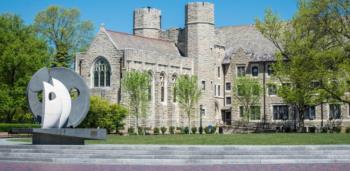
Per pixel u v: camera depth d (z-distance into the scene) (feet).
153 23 278.05
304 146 88.38
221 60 275.18
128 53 225.97
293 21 175.73
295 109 247.70
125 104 222.89
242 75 266.57
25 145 90.48
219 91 272.72
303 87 167.02
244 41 279.90
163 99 245.24
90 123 212.64
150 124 234.99
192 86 240.32
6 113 212.02
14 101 198.59
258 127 254.47
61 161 84.17
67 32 269.23
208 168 75.31
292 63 168.76
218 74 272.51
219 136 148.56
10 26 206.49
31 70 200.34
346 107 238.27
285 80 185.26
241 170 72.79
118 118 215.31
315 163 82.58
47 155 86.53
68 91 103.04
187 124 252.21
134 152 84.58
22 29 209.26
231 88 270.26
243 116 256.11
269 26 186.80
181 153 84.07
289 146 88.53
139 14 278.26
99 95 230.68
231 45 282.56
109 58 230.27
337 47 165.07
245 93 249.14
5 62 196.44
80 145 90.79
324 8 164.25
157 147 87.71
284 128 246.68
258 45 271.90
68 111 102.63
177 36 272.51
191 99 240.53
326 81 163.94
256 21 189.16
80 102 106.22
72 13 271.28
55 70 106.63
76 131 96.22
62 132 95.76
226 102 272.51
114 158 83.46
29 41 204.13
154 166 78.33
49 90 100.07
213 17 269.23
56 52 256.52
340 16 164.45
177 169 74.13
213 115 266.98
